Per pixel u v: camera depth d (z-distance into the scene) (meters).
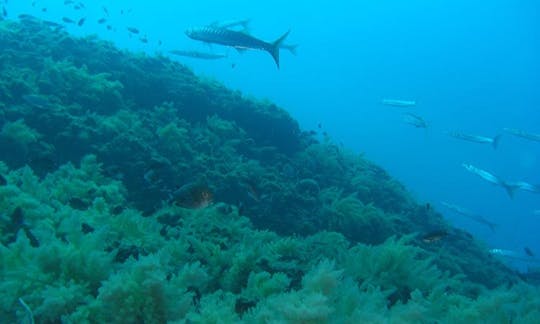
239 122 13.71
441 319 4.84
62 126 9.48
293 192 11.47
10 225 5.39
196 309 4.33
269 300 4.06
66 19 16.69
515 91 103.81
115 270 4.53
